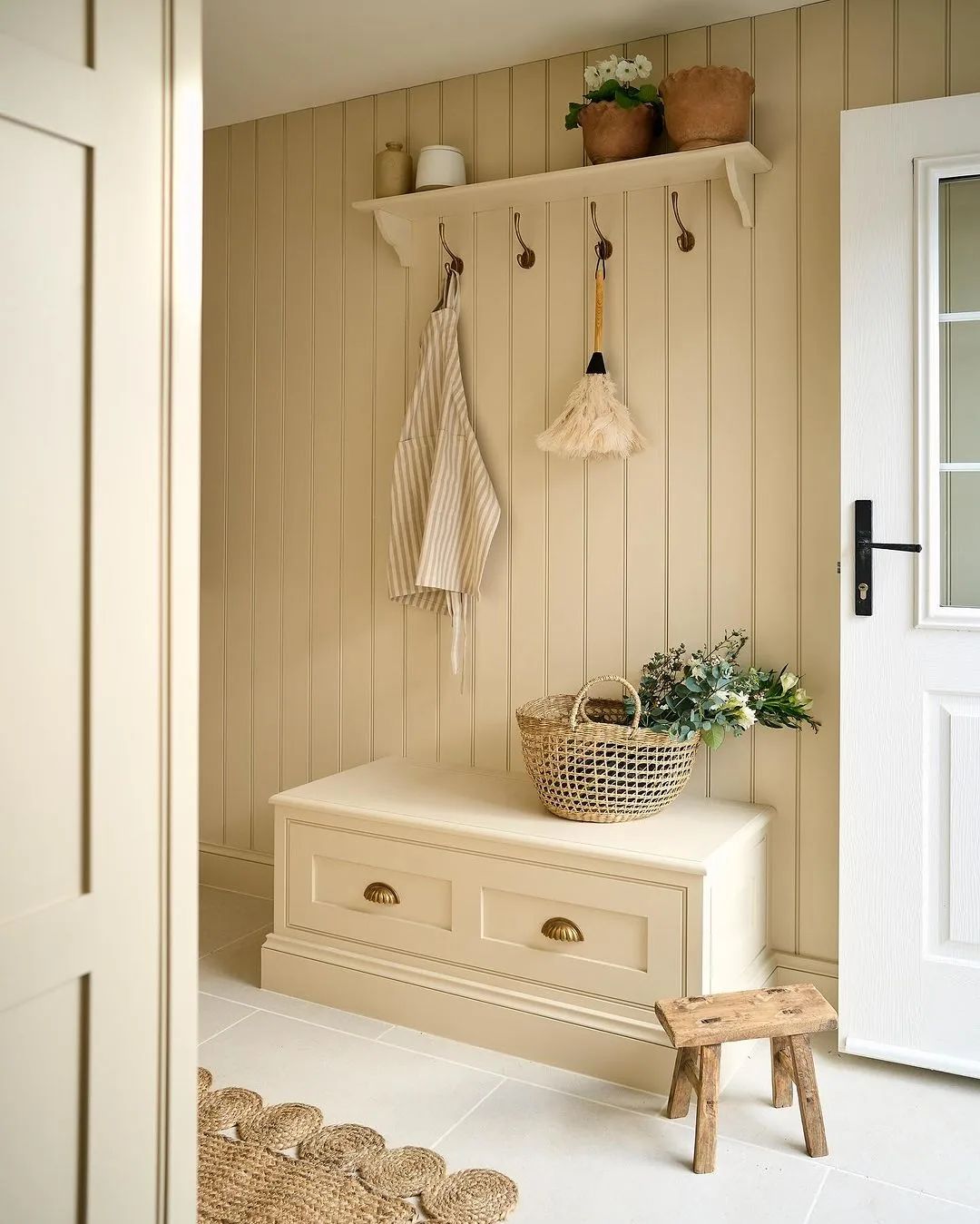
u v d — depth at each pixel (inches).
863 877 93.0
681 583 108.2
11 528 42.4
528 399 115.0
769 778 105.0
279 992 109.7
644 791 96.9
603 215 110.2
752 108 103.7
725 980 92.9
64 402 44.3
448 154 112.8
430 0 100.6
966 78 94.7
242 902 134.3
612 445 104.6
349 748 128.4
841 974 94.0
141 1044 48.3
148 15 47.3
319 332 128.0
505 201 112.5
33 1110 43.8
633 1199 75.5
